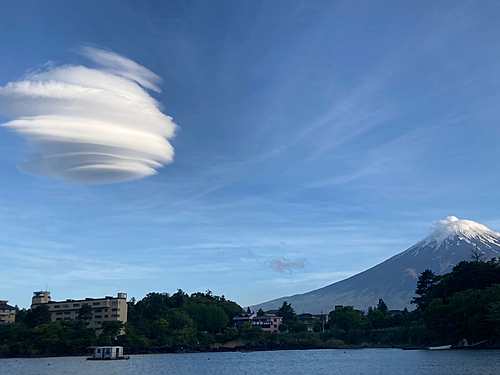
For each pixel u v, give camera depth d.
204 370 108.62
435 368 91.25
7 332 171.62
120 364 127.38
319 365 117.44
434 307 155.12
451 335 150.25
